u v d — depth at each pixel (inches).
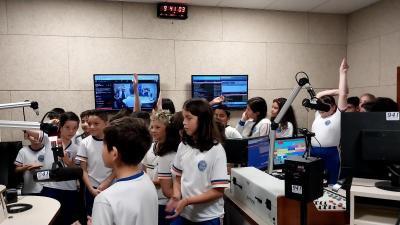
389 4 175.2
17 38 161.6
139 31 176.4
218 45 187.8
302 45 201.2
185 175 69.7
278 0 177.9
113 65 173.8
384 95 180.2
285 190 55.6
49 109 166.6
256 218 68.6
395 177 59.0
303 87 78.0
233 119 190.9
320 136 105.3
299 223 61.4
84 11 168.9
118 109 170.9
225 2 179.3
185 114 67.5
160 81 180.4
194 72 185.0
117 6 173.0
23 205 79.3
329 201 67.7
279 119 83.0
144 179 50.2
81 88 170.4
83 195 109.3
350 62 206.5
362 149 61.8
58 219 104.8
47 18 164.6
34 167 100.0
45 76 165.6
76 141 117.7
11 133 162.9
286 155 100.5
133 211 45.5
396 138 59.1
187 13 181.3
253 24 192.7
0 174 84.4
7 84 161.6
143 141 49.8
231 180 85.8
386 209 64.2
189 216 69.7
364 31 193.8
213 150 67.1
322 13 203.5
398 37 170.4
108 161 50.1
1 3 159.2
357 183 61.9
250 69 193.2
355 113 63.3
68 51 167.9
